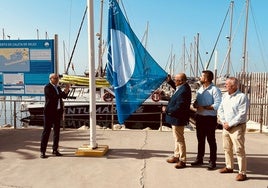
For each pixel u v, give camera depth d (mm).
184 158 6051
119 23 6977
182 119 5906
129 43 6980
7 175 5625
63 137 8750
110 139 8508
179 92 5906
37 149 7383
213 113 5828
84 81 13969
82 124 14273
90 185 5172
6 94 8984
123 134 9188
